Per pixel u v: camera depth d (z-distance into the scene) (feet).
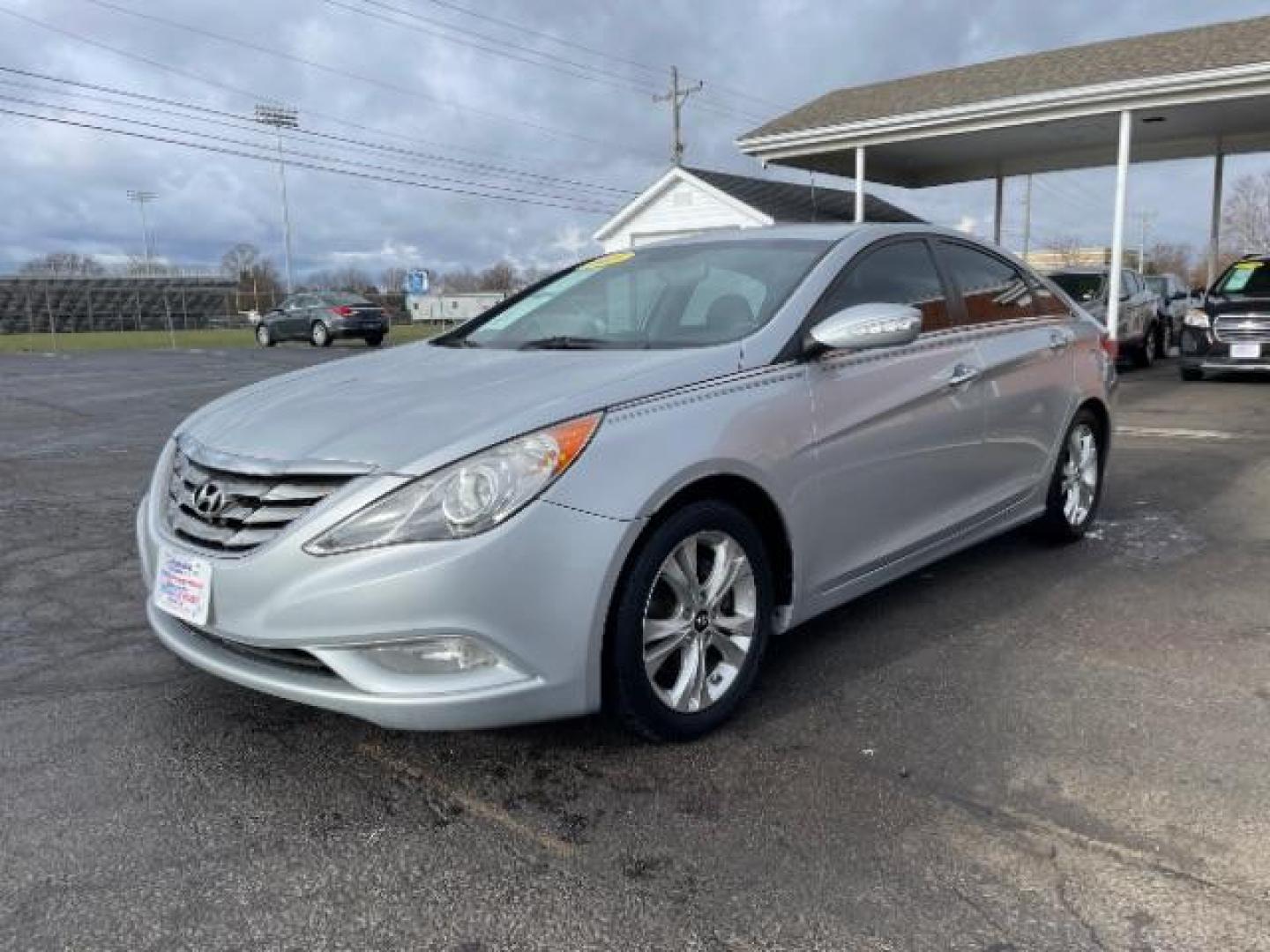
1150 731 10.05
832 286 11.74
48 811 8.75
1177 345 60.54
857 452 11.36
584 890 7.62
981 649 12.32
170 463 10.60
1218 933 7.01
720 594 10.03
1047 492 15.84
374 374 11.16
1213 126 49.11
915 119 44.62
